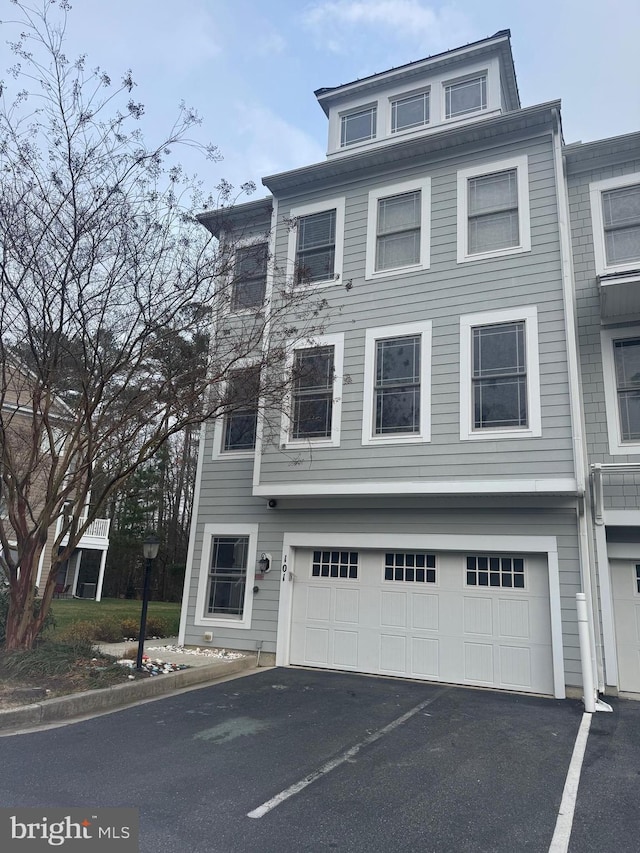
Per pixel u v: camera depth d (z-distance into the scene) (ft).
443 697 27.04
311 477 34.76
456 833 13.32
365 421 34.17
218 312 33.71
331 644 33.91
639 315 31.40
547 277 31.65
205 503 39.42
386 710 24.31
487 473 30.50
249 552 37.11
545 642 29.01
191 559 38.93
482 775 16.99
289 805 14.52
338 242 38.19
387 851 12.38
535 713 24.45
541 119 33.50
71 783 15.39
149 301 29.07
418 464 32.22
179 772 16.53
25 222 26.40
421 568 32.71
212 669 30.53
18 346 28.30
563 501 29.76
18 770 16.12
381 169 37.99
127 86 27.32
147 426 33.81
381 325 35.42
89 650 28.73
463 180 35.27
